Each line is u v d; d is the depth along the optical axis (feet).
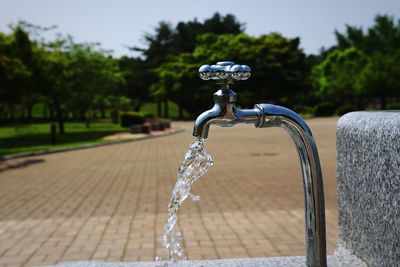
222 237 15.75
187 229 16.80
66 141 69.41
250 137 65.51
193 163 4.78
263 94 147.43
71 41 106.42
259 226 17.12
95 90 108.27
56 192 25.18
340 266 6.23
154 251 14.28
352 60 170.91
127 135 79.71
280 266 6.31
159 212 19.67
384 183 5.53
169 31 179.63
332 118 137.59
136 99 178.60
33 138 77.66
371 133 5.86
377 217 5.74
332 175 29.14
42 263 13.38
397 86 151.74
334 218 18.12
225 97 4.60
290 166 34.14
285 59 148.05
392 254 5.38
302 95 177.27
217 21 174.81
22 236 16.29
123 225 17.56
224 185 26.14
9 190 26.18
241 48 146.41
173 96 152.66
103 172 33.04
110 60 115.96
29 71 71.20
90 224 17.81
